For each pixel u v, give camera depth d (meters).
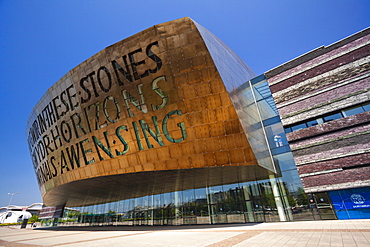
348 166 16.92
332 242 8.65
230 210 22.17
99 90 18.12
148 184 23.77
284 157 20.09
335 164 17.53
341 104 18.08
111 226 32.09
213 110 15.37
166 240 12.05
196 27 14.93
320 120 19.02
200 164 15.86
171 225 25.31
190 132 15.85
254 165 15.52
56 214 49.47
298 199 18.81
